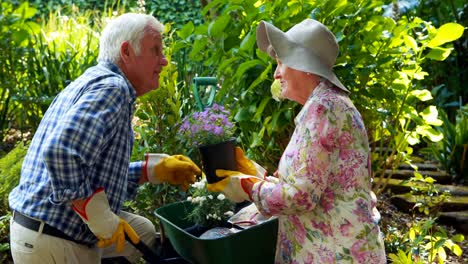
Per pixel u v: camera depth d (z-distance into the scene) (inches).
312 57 77.9
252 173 87.8
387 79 133.6
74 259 84.4
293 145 76.7
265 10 124.0
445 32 130.9
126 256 100.7
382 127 142.0
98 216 79.4
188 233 79.7
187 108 138.6
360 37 130.2
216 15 155.6
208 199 88.2
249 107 128.2
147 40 85.5
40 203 82.0
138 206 123.0
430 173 187.0
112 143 83.0
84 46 203.0
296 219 80.0
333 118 75.1
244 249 80.0
